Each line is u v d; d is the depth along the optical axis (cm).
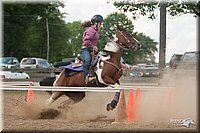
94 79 1268
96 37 1280
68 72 1301
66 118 1270
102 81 1265
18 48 5262
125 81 2467
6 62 3859
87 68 1267
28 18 4838
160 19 2072
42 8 4525
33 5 4462
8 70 2662
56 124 1101
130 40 1282
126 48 1286
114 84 1259
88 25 1288
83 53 1273
